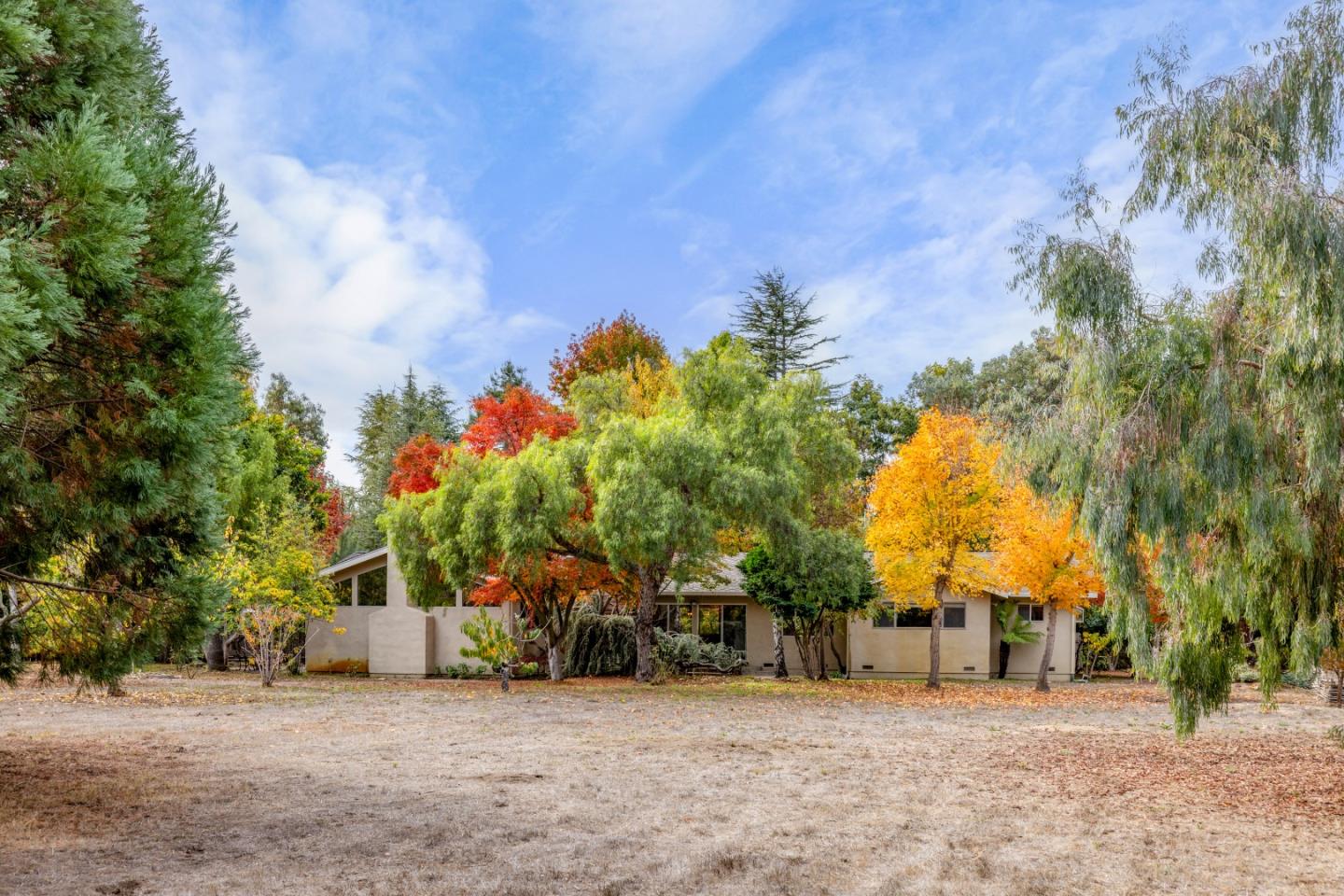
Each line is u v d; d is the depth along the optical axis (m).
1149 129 9.30
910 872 6.73
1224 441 8.46
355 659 28.27
